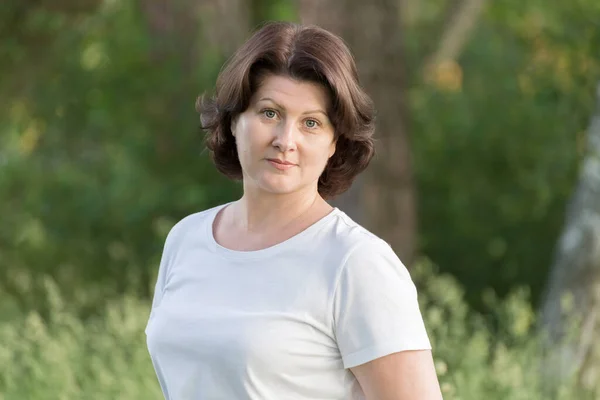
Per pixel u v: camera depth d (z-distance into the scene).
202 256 4.79
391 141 15.75
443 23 22.14
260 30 4.61
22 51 20.95
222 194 21.11
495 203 22.14
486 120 21.61
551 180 20.95
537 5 20.53
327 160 4.80
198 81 20.33
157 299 5.07
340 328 4.38
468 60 22.17
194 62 21.19
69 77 21.55
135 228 21.41
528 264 22.09
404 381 4.33
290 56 4.49
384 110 15.60
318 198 4.73
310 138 4.54
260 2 22.92
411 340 4.34
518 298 11.34
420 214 22.44
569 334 11.37
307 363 4.41
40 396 10.23
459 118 21.70
